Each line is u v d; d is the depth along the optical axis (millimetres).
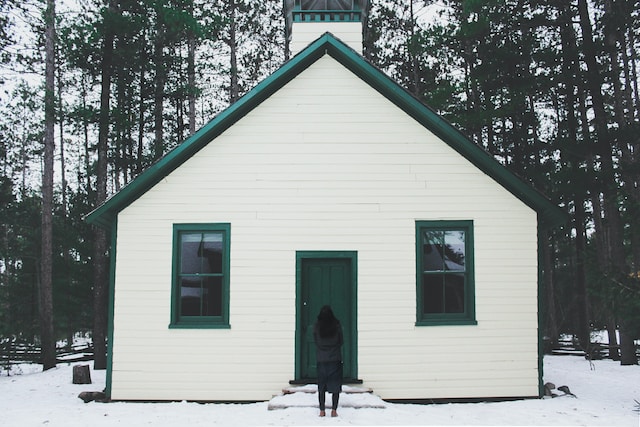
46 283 19078
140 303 10977
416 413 9633
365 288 11047
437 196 11305
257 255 11109
